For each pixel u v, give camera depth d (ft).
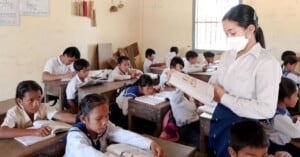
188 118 9.51
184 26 20.49
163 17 21.18
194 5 19.89
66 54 12.19
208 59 17.94
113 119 9.96
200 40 20.26
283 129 5.67
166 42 21.36
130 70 13.88
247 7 3.83
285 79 5.92
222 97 3.92
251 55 3.90
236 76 4.00
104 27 18.79
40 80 14.65
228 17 3.88
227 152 4.14
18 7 13.23
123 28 20.51
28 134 5.06
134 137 4.76
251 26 3.83
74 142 4.26
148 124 9.84
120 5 19.85
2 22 12.62
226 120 4.14
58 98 10.96
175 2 20.54
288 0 16.61
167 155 4.67
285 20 16.88
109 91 10.33
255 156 3.83
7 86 13.14
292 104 5.87
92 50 18.01
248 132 3.84
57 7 15.24
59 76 11.51
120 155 4.30
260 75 3.77
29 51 13.97
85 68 10.30
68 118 5.83
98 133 4.57
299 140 5.90
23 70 13.78
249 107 3.74
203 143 7.59
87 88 10.37
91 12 17.56
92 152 4.06
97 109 4.41
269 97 3.68
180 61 11.94
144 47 22.30
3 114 6.49
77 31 16.70
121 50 20.11
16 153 4.47
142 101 9.21
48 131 5.16
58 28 15.43
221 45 19.52
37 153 4.66
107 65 18.86
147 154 4.39
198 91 4.07
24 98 5.61
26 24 13.69
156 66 17.90
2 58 12.80
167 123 9.25
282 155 5.12
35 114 5.86
